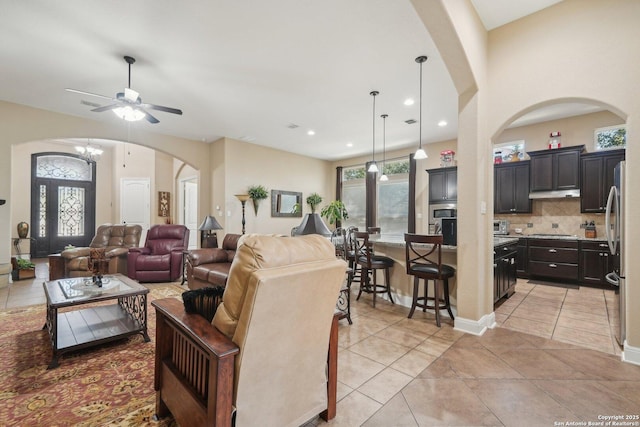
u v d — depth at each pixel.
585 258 4.70
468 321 2.88
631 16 2.29
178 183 8.57
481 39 2.85
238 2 2.39
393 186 7.54
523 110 2.79
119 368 2.22
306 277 1.27
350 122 5.34
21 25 2.67
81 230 8.37
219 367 1.14
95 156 8.38
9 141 4.48
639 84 2.25
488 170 3.01
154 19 2.60
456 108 4.66
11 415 1.68
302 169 7.97
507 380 2.04
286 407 1.39
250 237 1.25
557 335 2.82
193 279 4.24
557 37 2.61
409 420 1.64
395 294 3.91
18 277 5.11
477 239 2.84
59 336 2.46
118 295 2.54
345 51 3.10
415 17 2.57
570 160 4.88
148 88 3.98
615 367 2.21
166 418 1.67
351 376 2.10
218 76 3.64
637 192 2.24
